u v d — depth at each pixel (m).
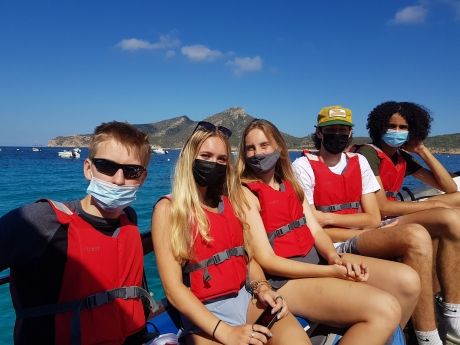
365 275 1.12
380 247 1.28
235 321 1.03
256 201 1.26
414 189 2.39
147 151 0.95
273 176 1.38
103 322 0.84
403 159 2.00
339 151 1.62
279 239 1.25
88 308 0.84
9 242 0.80
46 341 0.80
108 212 0.92
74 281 0.83
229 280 1.03
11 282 0.84
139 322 0.91
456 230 1.28
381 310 0.96
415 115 1.91
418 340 1.20
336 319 1.04
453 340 1.28
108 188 0.88
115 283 0.88
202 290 1.02
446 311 1.30
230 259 1.05
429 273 1.18
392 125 1.91
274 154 1.31
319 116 1.66
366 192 1.66
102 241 0.87
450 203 1.96
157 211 1.04
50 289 0.82
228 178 1.16
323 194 1.58
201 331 0.99
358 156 1.67
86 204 0.93
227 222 1.07
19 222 0.81
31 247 0.81
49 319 0.81
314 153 1.73
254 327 0.90
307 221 1.35
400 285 1.09
